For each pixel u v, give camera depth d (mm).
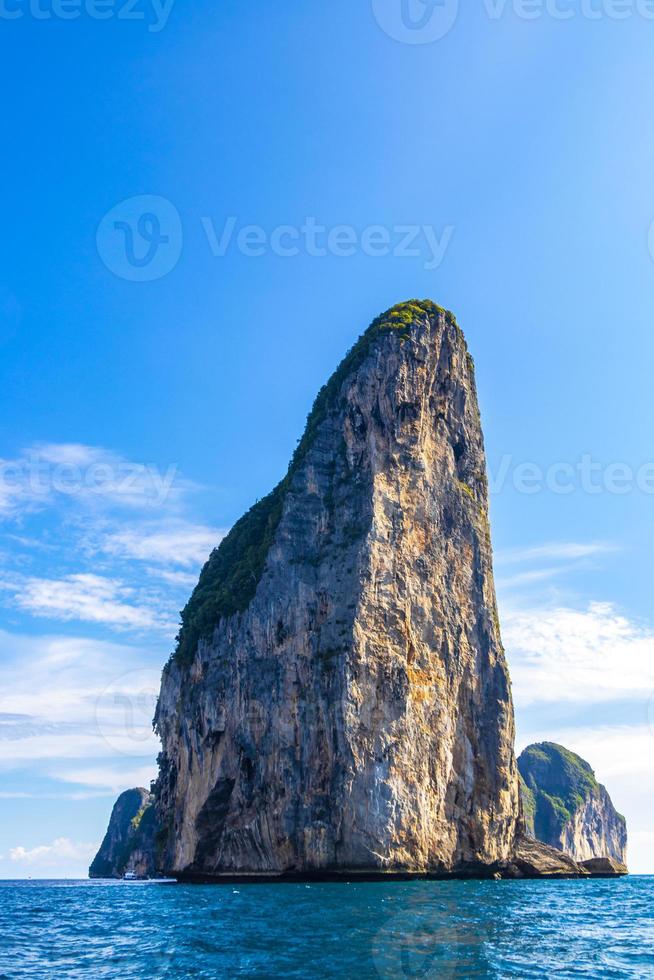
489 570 100125
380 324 100875
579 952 34219
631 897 63219
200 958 32781
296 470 98250
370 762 80250
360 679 82562
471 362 108750
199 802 90625
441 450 99812
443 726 87250
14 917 54438
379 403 95438
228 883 83000
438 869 82375
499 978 28578
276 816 82000
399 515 91875
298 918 44188
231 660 92812
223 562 114188
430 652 89375
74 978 30109
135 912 53406
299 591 89938
